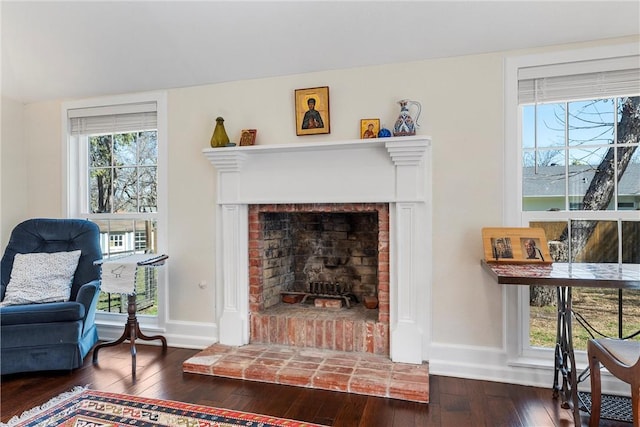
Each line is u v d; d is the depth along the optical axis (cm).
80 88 331
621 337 246
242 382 247
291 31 259
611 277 186
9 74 323
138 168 344
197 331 315
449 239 260
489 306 254
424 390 222
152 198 340
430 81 263
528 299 254
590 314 254
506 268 211
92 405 220
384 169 266
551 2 219
